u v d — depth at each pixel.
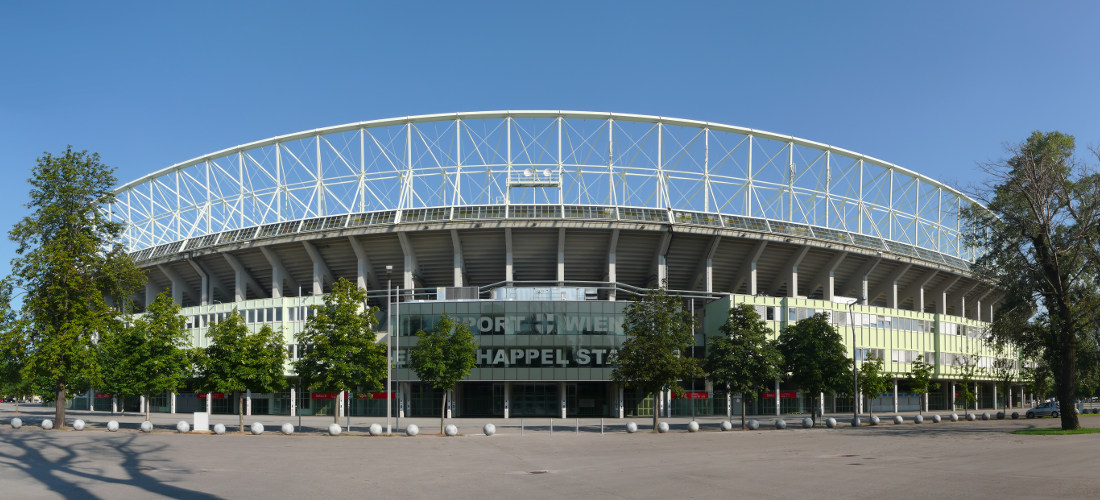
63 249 43.41
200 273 82.88
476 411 71.69
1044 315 43.69
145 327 50.56
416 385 71.38
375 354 46.62
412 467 24.36
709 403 72.56
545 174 74.12
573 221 70.50
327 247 75.56
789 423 56.62
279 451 30.98
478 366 66.00
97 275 45.34
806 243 75.62
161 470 22.86
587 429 49.47
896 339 79.75
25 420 56.97
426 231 71.19
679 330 48.34
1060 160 43.44
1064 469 22.27
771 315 72.19
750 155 76.94
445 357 45.22
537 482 20.12
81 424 43.94
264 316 73.75
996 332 45.56
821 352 53.69
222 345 47.59
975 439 36.69
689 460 26.53
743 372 49.25
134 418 64.38
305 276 81.19
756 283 81.94
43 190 44.12
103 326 44.06
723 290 82.50
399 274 77.75
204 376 47.94
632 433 45.56
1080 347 45.03
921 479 19.91
